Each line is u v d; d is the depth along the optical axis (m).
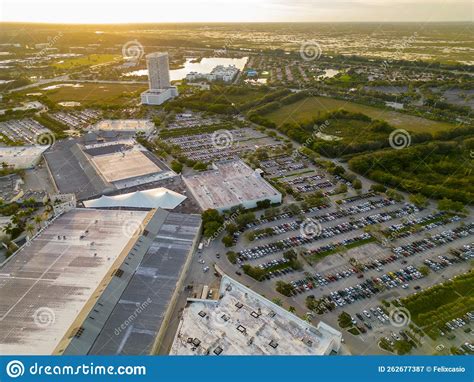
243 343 107.00
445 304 132.00
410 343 115.81
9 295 125.12
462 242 167.00
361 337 118.12
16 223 171.62
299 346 106.44
